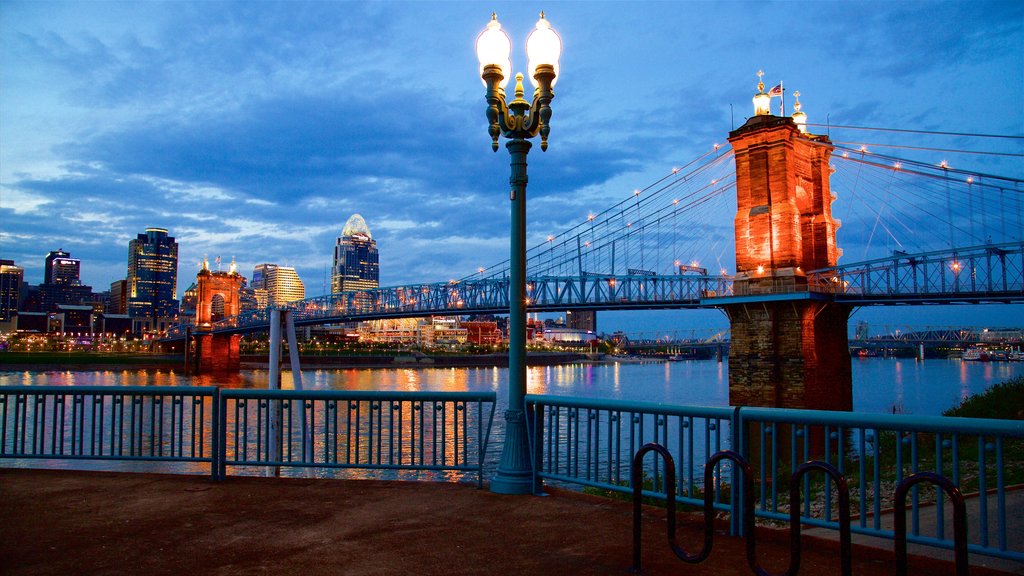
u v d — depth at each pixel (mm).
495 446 36750
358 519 8234
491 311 98625
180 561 6672
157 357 198000
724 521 8250
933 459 15594
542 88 9438
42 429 11117
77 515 8375
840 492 5090
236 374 164000
